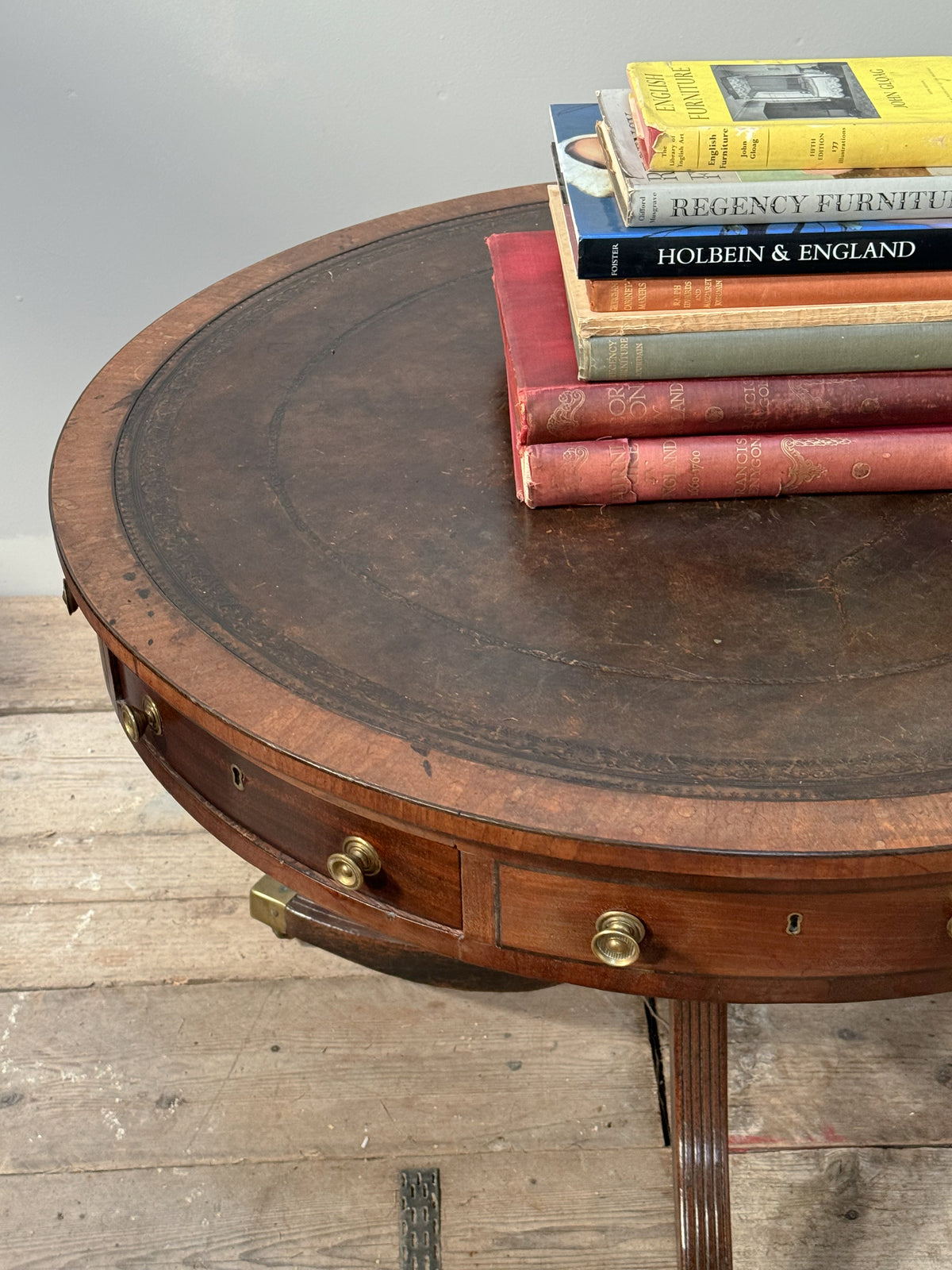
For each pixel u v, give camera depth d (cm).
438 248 137
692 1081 111
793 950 75
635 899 74
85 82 165
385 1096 134
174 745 91
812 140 90
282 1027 141
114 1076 136
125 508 96
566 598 87
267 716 77
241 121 170
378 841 80
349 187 177
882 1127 130
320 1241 122
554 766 72
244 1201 125
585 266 90
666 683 78
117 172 173
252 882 159
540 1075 136
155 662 81
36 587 208
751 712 76
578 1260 120
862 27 165
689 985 78
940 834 67
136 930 153
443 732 75
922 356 94
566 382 94
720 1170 110
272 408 109
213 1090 135
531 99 170
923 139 90
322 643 83
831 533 93
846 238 90
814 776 71
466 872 77
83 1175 127
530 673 80
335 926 143
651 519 95
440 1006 144
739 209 89
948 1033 139
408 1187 126
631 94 103
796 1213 122
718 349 93
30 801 170
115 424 107
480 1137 130
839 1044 138
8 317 183
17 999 145
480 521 95
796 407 94
